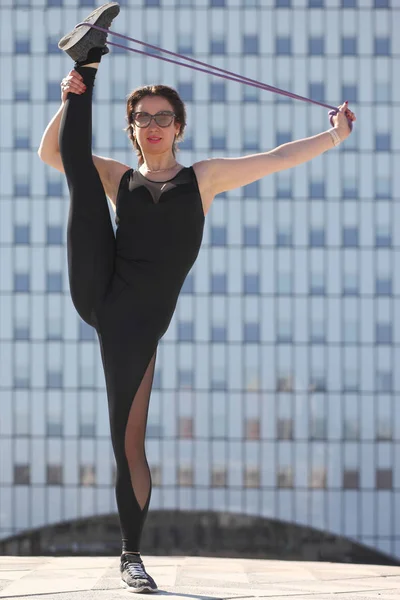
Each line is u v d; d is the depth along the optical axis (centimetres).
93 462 10906
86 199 1063
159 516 10925
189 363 10894
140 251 1063
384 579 1298
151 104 1093
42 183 10950
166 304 1068
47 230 10931
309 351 10950
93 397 10900
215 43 11100
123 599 1014
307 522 10938
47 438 10900
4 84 11031
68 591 1080
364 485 10912
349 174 11025
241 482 10925
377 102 11119
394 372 10931
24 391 10881
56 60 11038
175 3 11100
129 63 11000
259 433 10912
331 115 1160
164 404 10900
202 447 10912
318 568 1450
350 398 10925
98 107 10956
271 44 11125
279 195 10975
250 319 10906
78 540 10875
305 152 1130
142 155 1120
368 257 10981
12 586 1129
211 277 10919
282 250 10962
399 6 11138
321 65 11144
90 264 1058
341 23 11162
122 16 11075
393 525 10888
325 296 10969
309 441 10925
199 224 1082
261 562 1534
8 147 10969
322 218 10988
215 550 10881
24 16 11038
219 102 11056
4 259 10875
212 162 1105
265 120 11050
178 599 1018
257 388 10900
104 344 1059
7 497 10894
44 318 10894
